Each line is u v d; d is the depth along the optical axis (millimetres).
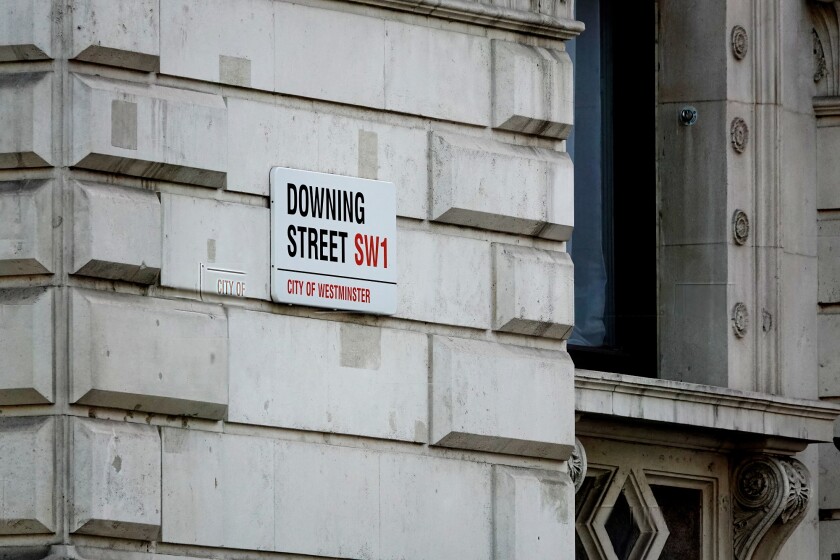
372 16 25828
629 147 31047
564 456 27094
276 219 24812
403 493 25625
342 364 25250
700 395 29562
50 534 23047
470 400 26109
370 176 25656
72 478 23047
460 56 26484
